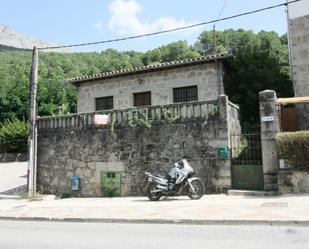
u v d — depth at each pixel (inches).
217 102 549.6
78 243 290.4
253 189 520.1
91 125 655.1
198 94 697.6
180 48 1728.6
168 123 584.7
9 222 447.5
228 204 439.8
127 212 436.5
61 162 682.2
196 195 510.9
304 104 614.2
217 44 1302.9
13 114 1480.1
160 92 734.5
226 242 270.7
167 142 582.2
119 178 617.9
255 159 537.6
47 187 693.3
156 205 475.2
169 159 577.6
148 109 603.8
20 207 556.7
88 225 390.0
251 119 765.9
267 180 502.3
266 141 508.4
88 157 652.7
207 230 326.3
